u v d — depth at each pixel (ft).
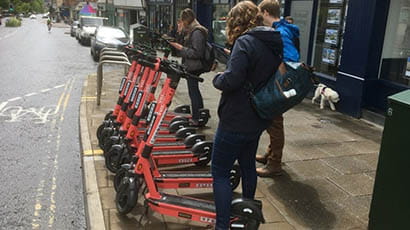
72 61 50.70
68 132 20.30
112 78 35.42
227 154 8.87
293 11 28.91
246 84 8.49
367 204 12.03
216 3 46.88
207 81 34.99
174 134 16.21
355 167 14.90
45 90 30.96
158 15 74.59
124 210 10.57
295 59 11.60
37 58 52.90
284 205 11.82
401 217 8.29
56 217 11.88
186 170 14.12
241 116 8.55
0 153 16.97
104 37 52.65
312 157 15.85
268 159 13.91
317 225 10.76
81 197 13.21
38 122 21.95
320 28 26.02
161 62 10.41
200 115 19.24
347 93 22.57
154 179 10.91
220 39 46.65
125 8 101.96
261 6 12.04
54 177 14.71
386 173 8.53
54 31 139.74
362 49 21.26
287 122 21.03
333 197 12.42
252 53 8.27
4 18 278.46
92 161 14.89
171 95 10.16
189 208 9.93
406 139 8.04
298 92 8.66
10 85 32.60
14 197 13.03
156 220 10.74
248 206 9.40
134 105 13.66
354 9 21.63
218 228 8.99
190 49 17.53
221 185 8.95
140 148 10.61
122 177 11.44
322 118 21.99
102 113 21.99
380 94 21.40
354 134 19.16
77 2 250.78
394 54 21.09
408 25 20.20
